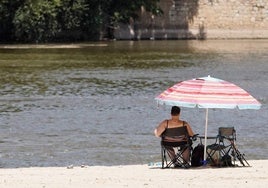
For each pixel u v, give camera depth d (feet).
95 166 108.99
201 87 103.09
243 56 312.71
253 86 214.28
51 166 113.39
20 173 100.89
